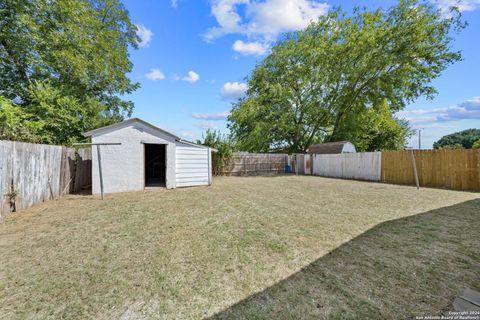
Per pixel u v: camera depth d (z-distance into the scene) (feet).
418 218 14.23
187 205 18.47
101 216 15.17
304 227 12.74
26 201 17.06
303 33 64.95
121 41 48.91
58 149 21.84
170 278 7.59
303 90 64.44
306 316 5.69
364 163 38.17
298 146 70.28
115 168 25.32
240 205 18.44
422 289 6.75
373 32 49.85
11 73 33.96
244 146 65.26
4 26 29.50
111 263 8.64
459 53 45.55
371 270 7.92
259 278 7.55
